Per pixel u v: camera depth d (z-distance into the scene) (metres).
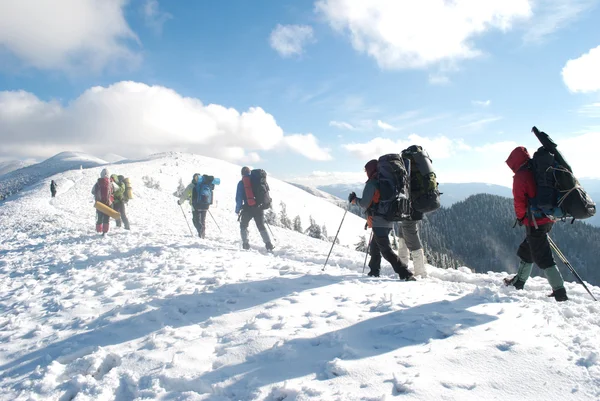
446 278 7.16
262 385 2.85
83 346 3.94
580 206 4.63
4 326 4.80
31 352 3.96
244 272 6.69
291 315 4.30
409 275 5.98
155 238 11.71
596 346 3.18
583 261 148.00
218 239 13.24
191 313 4.66
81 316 4.86
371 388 2.68
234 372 3.12
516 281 5.88
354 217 141.25
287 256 9.63
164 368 3.26
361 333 3.72
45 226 17.00
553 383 2.65
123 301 5.29
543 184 4.88
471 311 4.15
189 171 142.75
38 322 4.84
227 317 4.40
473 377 2.77
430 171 6.24
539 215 5.01
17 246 12.02
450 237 177.12
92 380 3.18
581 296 5.39
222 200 97.62
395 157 6.08
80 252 9.52
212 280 6.04
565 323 3.82
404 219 6.12
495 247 167.25
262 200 10.30
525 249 5.66
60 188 49.06
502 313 4.06
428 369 2.89
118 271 7.12
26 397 3.07
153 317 4.52
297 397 2.61
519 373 2.78
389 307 4.39
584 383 2.63
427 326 3.69
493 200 196.00
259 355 3.35
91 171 69.00
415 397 2.53
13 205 30.70
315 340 3.56
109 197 13.19
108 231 13.78
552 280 5.04
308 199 153.75
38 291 6.21
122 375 3.22
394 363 3.02
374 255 6.80
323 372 2.98
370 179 6.27
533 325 3.71
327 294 5.06
